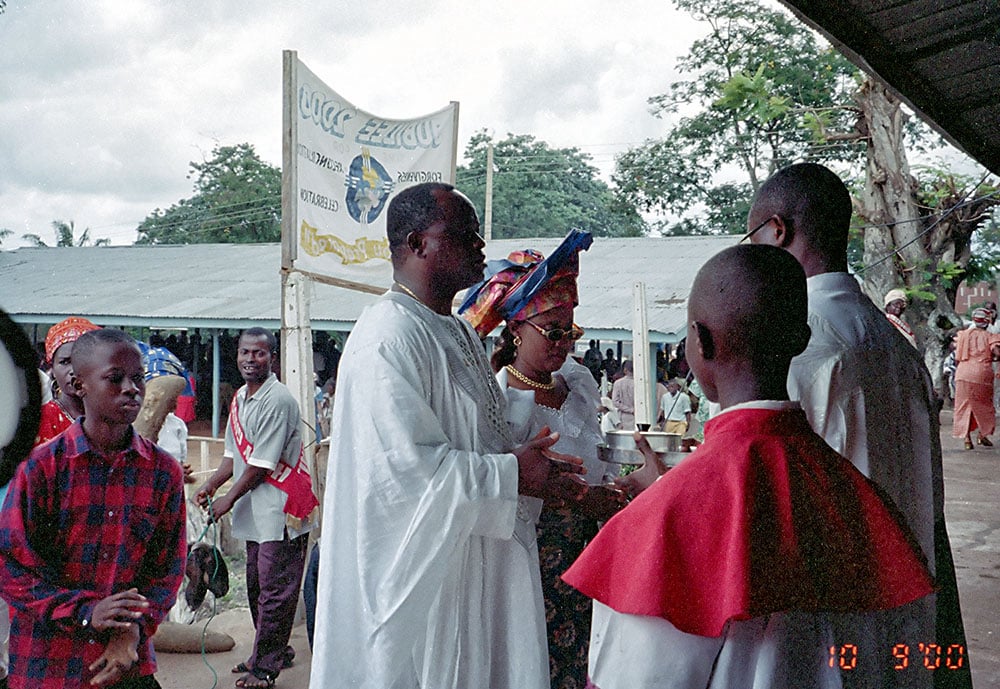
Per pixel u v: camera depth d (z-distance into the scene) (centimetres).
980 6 449
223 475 484
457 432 248
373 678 230
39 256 2678
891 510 154
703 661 142
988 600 547
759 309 155
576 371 333
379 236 644
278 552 457
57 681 249
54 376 332
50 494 249
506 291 309
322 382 1948
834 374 193
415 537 227
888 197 1617
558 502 251
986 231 1762
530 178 3650
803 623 145
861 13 456
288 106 562
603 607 153
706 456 152
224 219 4062
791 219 211
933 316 1673
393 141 648
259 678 455
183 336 2448
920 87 561
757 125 2122
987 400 1260
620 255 1931
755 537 142
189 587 494
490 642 254
